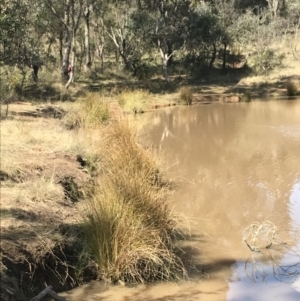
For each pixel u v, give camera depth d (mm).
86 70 30594
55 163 7461
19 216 5223
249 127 14422
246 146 11586
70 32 24391
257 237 6051
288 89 24109
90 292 4633
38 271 4555
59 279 4680
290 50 37281
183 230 6293
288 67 33469
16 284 4203
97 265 4895
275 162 9883
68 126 11727
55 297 4121
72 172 7305
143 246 4879
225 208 7207
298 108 19094
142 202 5406
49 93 20641
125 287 4742
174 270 5082
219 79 31656
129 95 18984
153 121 16141
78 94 21953
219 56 36281
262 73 32531
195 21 32062
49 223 5254
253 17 37406
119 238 4914
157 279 4902
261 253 5613
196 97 23156
